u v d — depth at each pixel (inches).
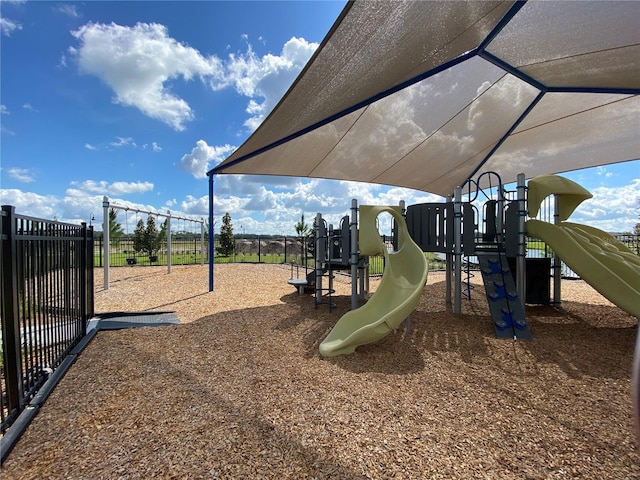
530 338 143.4
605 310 203.0
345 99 159.2
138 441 68.4
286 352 127.3
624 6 111.0
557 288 217.6
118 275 396.2
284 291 281.0
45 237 101.0
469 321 173.3
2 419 70.5
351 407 82.8
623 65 150.2
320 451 64.2
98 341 141.8
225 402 85.6
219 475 57.4
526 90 206.7
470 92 204.8
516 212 179.5
